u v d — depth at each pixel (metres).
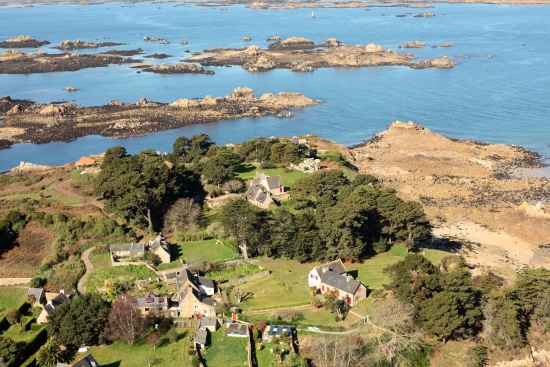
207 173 197.00
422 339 119.69
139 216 169.62
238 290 133.50
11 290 137.25
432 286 125.06
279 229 154.38
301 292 135.38
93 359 105.62
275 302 130.00
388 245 165.25
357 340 114.62
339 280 131.50
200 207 185.62
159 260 149.50
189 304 124.06
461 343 120.38
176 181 184.25
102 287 135.12
